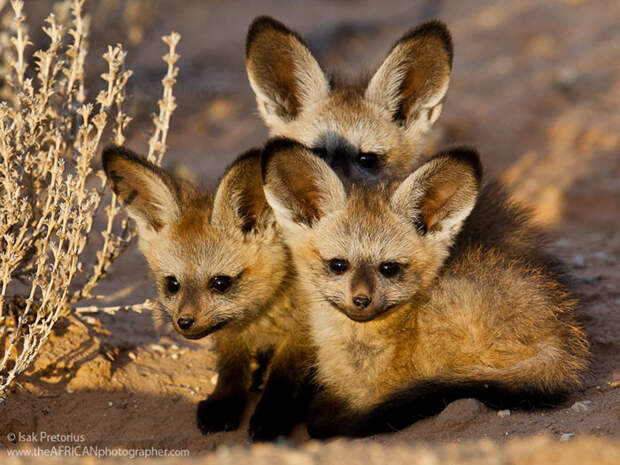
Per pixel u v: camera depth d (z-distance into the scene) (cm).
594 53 2736
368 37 3105
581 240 1669
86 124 1016
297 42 1273
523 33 2942
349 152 1224
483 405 877
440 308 940
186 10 3284
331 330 998
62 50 1398
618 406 856
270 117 1310
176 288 1031
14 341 979
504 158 2197
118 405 1052
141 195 1070
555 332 931
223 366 1086
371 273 959
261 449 702
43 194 1092
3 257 971
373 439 889
